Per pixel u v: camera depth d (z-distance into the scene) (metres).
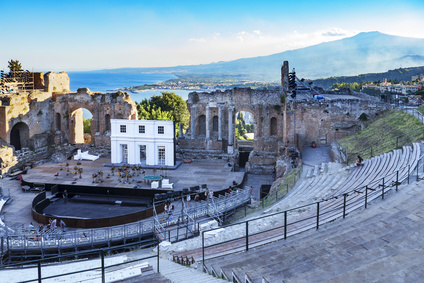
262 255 15.87
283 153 59.16
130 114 68.88
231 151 64.06
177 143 66.69
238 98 64.00
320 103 55.19
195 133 66.75
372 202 22.11
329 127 55.47
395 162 31.84
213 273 15.84
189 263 19.23
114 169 57.50
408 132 40.69
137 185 48.94
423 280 11.20
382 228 16.62
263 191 48.66
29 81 71.88
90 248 34.50
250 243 19.39
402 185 24.06
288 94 62.28
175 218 38.72
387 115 51.72
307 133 56.06
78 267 21.19
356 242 15.45
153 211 40.34
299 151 52.78
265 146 64.06
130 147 59.59
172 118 112.81
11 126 63.25
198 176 54.62
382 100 59.25
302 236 18.39
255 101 63.66
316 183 37.62
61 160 64.25
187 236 34.53
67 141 72.81
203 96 65.56
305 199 32.16
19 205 45.38
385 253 13.80
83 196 48.75
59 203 46.59
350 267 12.82
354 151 44.50
